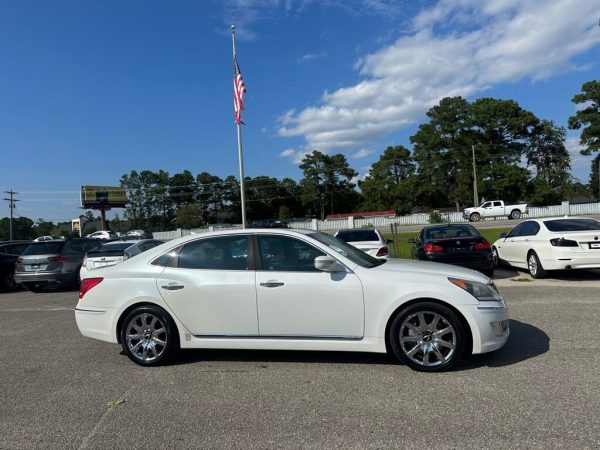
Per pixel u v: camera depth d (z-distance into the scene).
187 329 5.61
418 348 5.11
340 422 3.94
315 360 5.64
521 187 63.75
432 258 11.70
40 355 6.36
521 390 4.44
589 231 10.84
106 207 76.62
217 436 3.78
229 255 5.69
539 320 7.14
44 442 3.76
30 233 100.12
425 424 3.84
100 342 6.98
